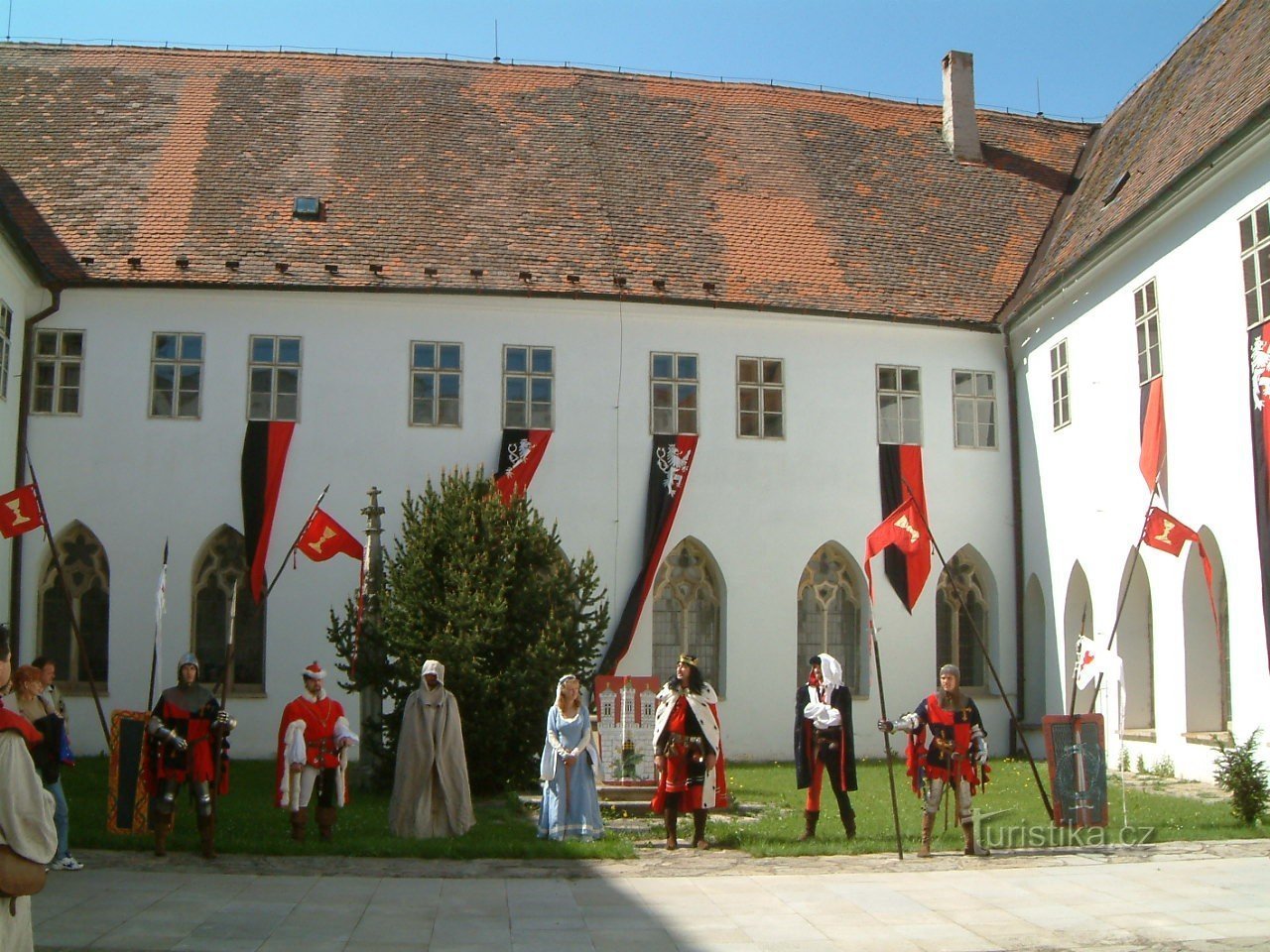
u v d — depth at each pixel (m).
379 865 13.48
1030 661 28.30
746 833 15.52
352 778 22.88
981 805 18.33
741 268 28.73
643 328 27.70
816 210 30.94
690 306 27.61
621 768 18.06
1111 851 14.41
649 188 30.41
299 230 27.45
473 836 15.28
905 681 27.95
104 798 18.62
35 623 25.42
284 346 26.52
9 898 7.41
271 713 25.72
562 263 27.80
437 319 27.00
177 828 15.81
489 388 26.98
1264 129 19.06
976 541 28.61
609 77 33.75
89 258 26.28
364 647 20.56
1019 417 29.00
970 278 30.02
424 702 15.48
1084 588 26.52
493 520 21.20
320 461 26.30
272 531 25.94
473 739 20.06
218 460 26.08
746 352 28.08
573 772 14.97
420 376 26.83
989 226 31.64
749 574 27.53
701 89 34.19
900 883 12.56
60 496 25.58
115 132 29.52
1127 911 11.20
